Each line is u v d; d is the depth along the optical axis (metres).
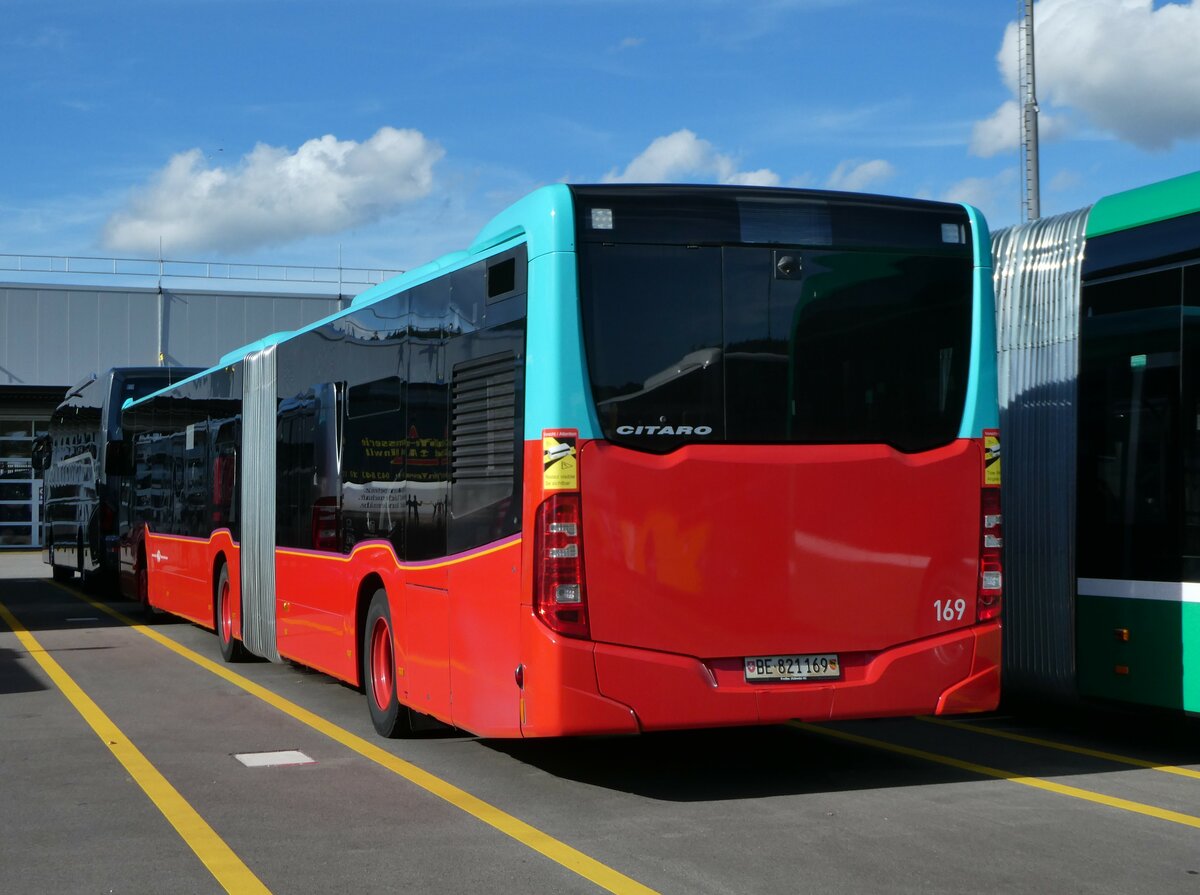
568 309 7.00
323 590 10.73
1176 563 8.31
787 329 7.31
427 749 9.02
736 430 7.20
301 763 8.52
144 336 47.34
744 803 7.31
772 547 7.21
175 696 11.56
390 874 5.89
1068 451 9.17
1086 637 8.97
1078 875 5.80
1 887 5.74
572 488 6.93
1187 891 5.56
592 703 6.90
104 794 7.61
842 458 7.35
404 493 8.88
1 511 48.09
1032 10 20.02
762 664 7.20
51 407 48.34
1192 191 8.38
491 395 7.55
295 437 11.62
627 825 6.78
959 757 8.73
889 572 7.43
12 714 10.58
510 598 7.19
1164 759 8.65
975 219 7.75
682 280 7.18
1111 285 8.92
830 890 5.58
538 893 5.57
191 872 5.96
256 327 48.47
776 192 7.39
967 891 5.56
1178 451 8.33
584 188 7.16
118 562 21.75
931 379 7.57
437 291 8.44
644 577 7.01
